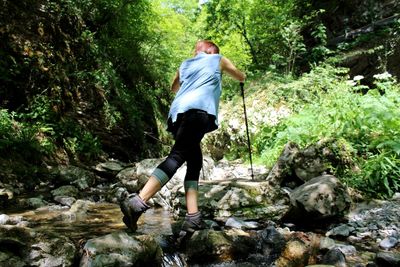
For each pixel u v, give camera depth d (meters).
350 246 2.58
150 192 2.56
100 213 3.78
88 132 7.65
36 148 6.11
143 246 2.34
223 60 2.97
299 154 4.11
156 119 11.70
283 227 3.17
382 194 3.64
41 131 6.67
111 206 4.18
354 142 4.45
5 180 4.94
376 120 4.52
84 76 8.59
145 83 12.10
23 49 7.25
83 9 9.59
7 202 4.12
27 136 6.15
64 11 8.68
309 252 2.39
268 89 7.61
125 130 9.38
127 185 4.89
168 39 13.02
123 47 11.02
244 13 10.98
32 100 6.99
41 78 7.38
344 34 9.76
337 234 2.89
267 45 10.84
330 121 4.96
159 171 2.57
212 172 5.46
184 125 2.64
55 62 7.90
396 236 2.78
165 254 2.51
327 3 10.41
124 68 11.13
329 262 2.29
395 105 4.91
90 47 9.17
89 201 4.39
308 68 9.58
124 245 2.29
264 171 5.54
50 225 3.23
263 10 10.75
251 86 8.58
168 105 13.54
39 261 2.18
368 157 4.18
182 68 2.93
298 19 10.13
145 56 12.58
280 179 4.09
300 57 9.59
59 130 7.02
